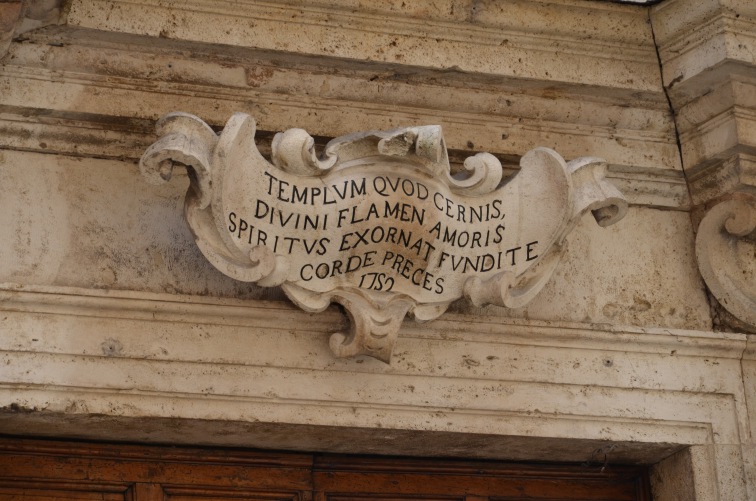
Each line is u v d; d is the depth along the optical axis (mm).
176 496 4805
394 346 4629
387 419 4734
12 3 4355
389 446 4922
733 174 5152
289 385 4648
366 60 4844
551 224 4660
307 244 4465
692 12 5039
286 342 4672
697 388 5074
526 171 4699
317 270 4500
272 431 4707
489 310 4910
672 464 5141
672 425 5039
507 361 4895
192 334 4598
